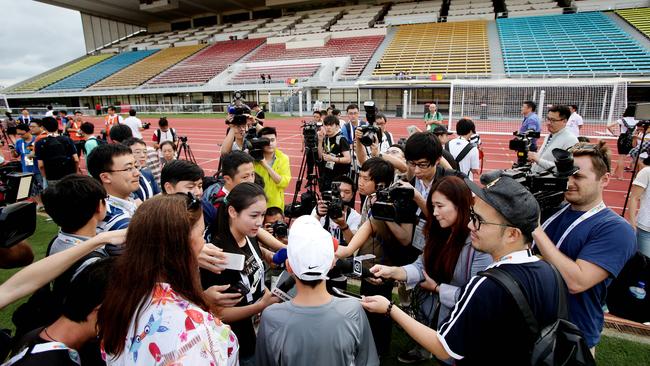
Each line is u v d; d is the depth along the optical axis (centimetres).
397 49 2906
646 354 272
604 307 262
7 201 193
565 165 173
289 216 391
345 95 2727
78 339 135
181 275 122
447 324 140
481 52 2528
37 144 571
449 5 3534
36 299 159
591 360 118
